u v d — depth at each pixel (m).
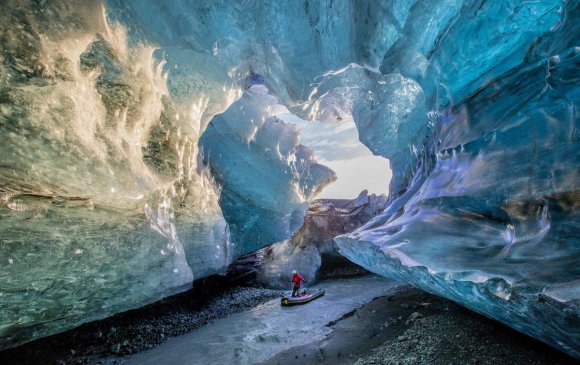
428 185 7.38
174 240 7.44
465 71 6.68
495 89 6.12
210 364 7.18
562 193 3.91
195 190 8.67
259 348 7.71
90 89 5.18
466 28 6.09
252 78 9.80
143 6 5.56
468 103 6.75
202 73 7.30
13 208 4.12
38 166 4.35
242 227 12.57
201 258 9.05
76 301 5.22
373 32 6.52
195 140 8.35
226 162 11.79
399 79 9.45
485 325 6.03
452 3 5.95
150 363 7.65
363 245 7.42
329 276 16.92
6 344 4.51
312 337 7.96
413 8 6.00
